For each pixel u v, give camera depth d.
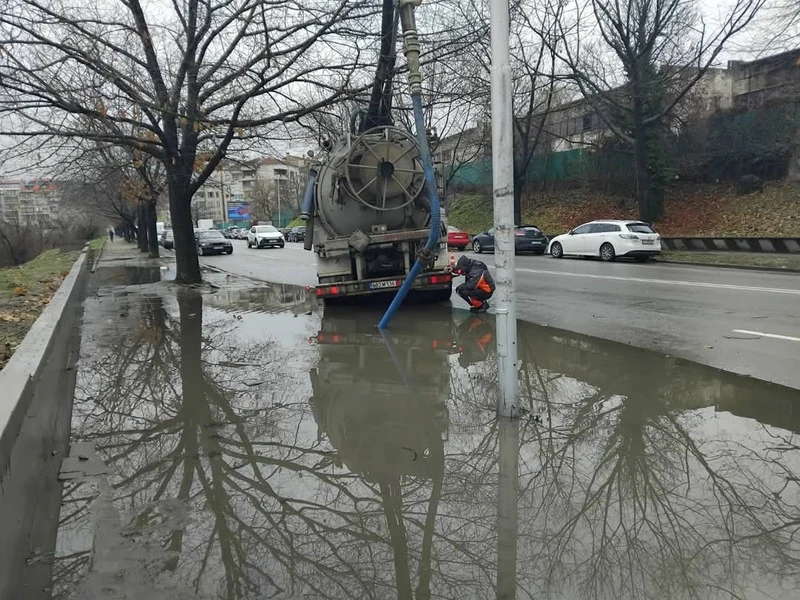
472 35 12.38
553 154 34.31
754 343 6.79
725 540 2.84
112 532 3.03
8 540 2.46
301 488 3.54
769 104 26.11
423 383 5.64
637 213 28.64
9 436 2.67
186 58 12.18
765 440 4.03
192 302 11.99
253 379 5.93
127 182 23.28
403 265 10.01
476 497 3.37
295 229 50.16
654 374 5.71
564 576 2.60
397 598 2.48
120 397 5.43
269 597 2.49
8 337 6.71
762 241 19.11
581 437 4.20
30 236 38.97
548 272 15.98
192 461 3.96
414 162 9.69
